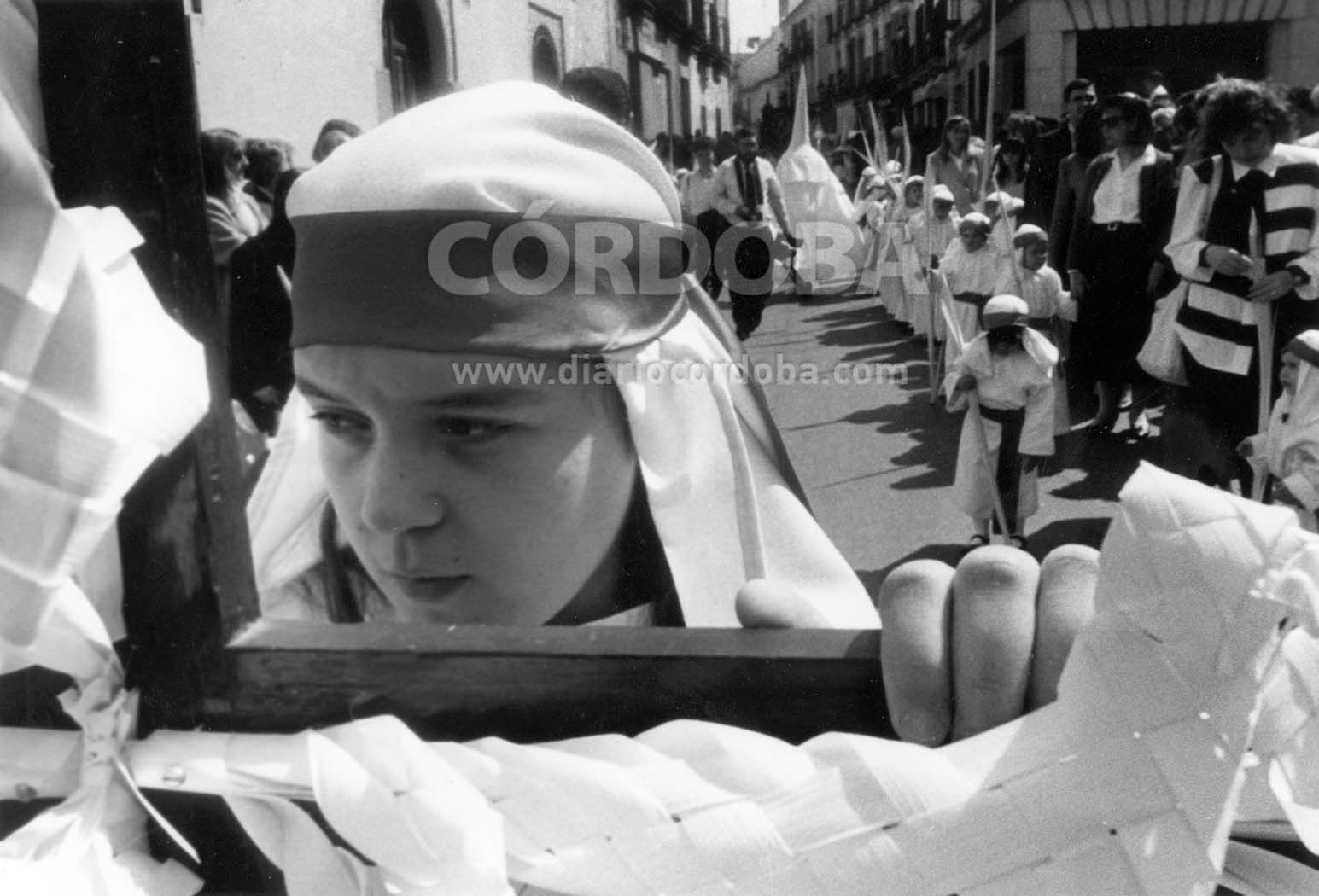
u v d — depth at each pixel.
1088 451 5.48
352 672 0.94
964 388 4.37
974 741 0.85
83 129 0.87
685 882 0.87
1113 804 0.82
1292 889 0.89
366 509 1.16
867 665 0.90
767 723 0.92
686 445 1.37
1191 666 0.81
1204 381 4.21
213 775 0.92
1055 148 6.82
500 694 0.93
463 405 1.14
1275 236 4.03
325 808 0.88
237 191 2.35
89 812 0.91
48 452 0.81
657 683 0.92
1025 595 0.87
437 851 0.87
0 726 0.99
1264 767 0.84
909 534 4.32
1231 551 0.80
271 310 1.82
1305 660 0.84
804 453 4.84
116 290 0.84
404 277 1.10
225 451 0.94
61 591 0.88
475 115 1.15
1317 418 3.63
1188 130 5.43
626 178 1.21
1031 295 5.92
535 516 1.20
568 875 0.89
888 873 0.85
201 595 0.93
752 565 1.43
